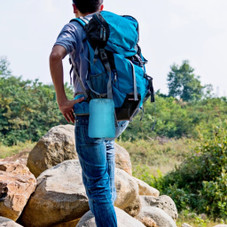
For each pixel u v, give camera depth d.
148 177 12.64
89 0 2.93
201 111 55.50
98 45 2.67
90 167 2.89
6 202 3.99
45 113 46.38
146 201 6.14
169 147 23.55
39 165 6.39
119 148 7.03
